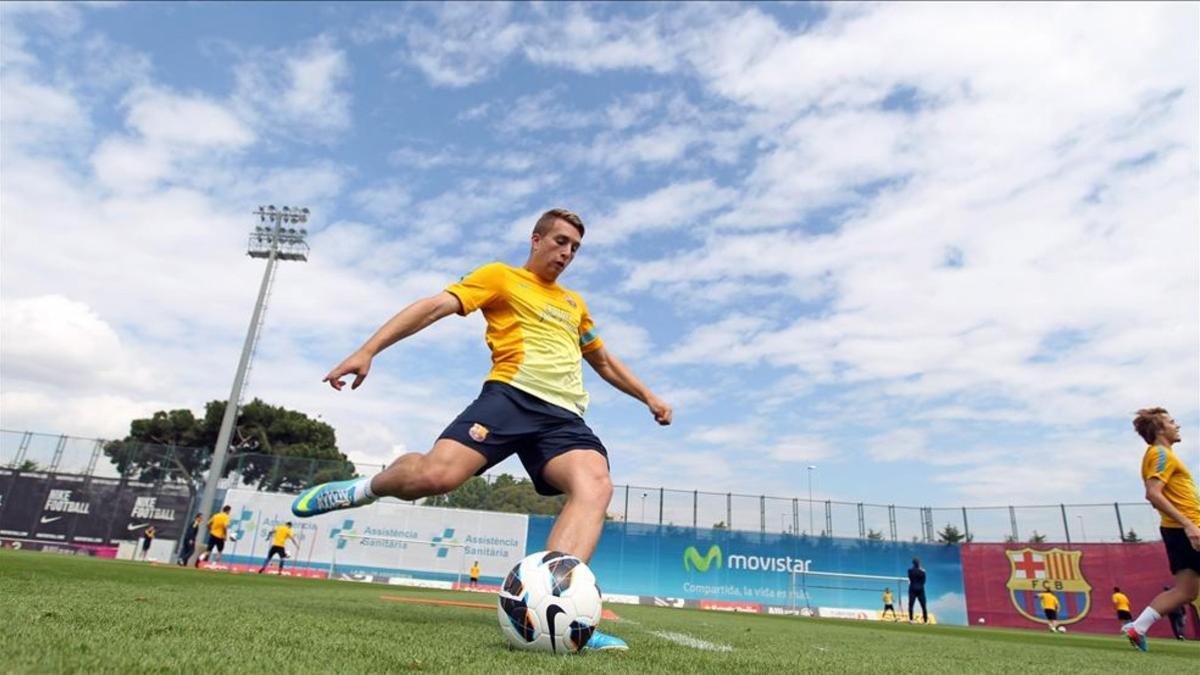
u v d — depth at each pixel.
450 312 3.21
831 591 28.08
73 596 3.20
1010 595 26.62
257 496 25.56
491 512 26.70
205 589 5.43
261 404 45.69
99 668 1.33
